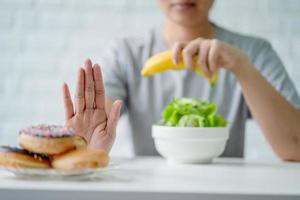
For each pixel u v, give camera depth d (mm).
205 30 1603
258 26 2311
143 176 808
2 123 2299
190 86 1558
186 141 1023
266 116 1285
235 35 1646
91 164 731
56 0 2299
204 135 1024
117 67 1564
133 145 1570
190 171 896
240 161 1113
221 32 1635
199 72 1160
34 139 752
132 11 2301
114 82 1529
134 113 1559
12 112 2301
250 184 739
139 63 1578
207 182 752
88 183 713
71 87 2299
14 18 2303
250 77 1263
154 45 1604
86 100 940
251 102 1294
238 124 1563
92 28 2303
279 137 1295
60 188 663
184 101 1100
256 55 1610
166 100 1553
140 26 2303
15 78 2299
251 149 2283
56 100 2301
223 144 1055
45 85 2299
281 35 2311
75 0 2299
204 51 1132
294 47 2311
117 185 700
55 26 2301
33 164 744
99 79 943
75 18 2303
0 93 2301
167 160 1102
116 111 945
